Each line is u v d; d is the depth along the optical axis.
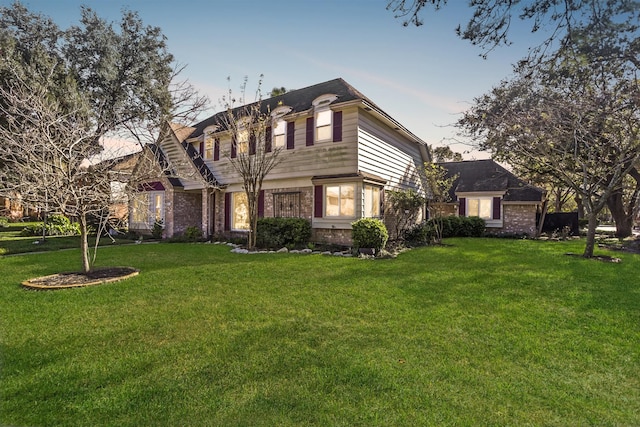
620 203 18.44
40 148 6.75
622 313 4.89
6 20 15.12
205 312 4.94
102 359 3.47
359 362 3.39
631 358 3.50
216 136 16.62
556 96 10.16
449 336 4.05
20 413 2.60
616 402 2.75
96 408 2.67
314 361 3.41
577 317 4.73
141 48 18.48
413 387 2.94
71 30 16.83
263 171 13.01
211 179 16.66
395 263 9.12
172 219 16.64
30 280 6.85
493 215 20.31
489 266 8.68
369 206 12.90
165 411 2.63
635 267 8.62
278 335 4.09
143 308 5.14
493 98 13.77
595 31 4.38
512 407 2.67
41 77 12.30
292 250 12.10
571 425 2.47
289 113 14.05
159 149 17.59
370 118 13.41
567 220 20.42
